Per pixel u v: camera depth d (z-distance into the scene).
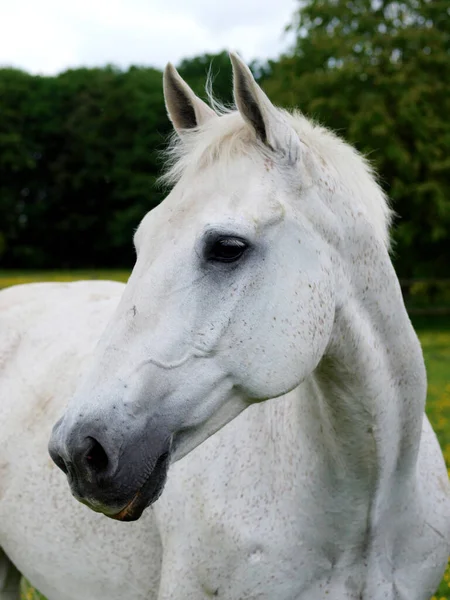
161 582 1.96
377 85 17.20
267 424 1.93
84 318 2.61
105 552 2.15
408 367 1.81
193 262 1.54
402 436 1.83
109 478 1.48
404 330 1.80
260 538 1.81
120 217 37.12
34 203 39.69
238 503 1.85
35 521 2.32
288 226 1.59
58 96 40.25
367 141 16.77
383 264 1.76
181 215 1.58
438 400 7.36
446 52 18.80
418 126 16.69
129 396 1.50
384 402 1.75
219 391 1.59
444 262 19.00
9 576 2.71
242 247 1.54
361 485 1.79
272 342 1.58
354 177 1.79
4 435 2.48
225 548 1.83
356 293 1.73
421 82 17.22
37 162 39.94
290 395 1.91
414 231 17.34
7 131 39.00
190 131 1.84
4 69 41.53
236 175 1.59
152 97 37.59
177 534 1.94
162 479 1.56
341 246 1.70
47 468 2.31
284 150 1.62
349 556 1.85
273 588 1.81
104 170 38.66
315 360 1.62
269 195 1.59
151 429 1.52
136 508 1.54
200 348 1.55
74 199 39.53
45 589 2.39
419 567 1.94
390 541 1.89
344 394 1.74
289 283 1.59
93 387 1.51
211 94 1.96
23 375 2.55
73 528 2.22
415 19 19.42
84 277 26.03
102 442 1.47
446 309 15.70
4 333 2.74
